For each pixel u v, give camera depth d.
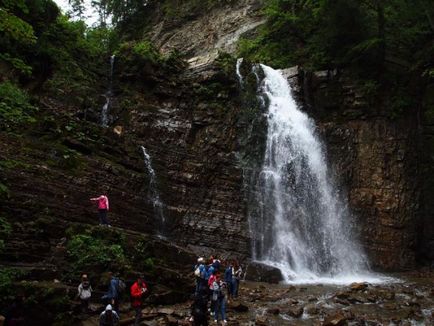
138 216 21.20
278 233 25.00
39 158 18.56
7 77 23.23
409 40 31.58
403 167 27.55
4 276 12.32
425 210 26.83
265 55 36.62
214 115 28.50
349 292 18.30
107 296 12.79
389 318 14.86
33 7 25.33
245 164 26.62
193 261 18.86
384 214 26.75
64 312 12.50
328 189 28.17
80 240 15.36
